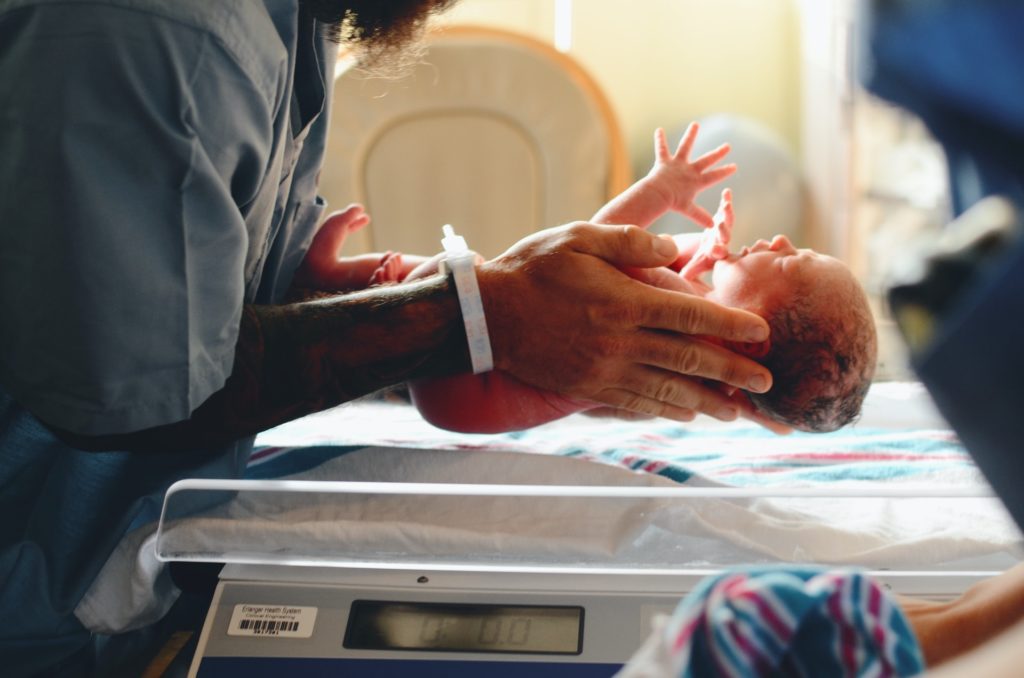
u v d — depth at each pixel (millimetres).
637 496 935
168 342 872
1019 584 578
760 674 420
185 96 836
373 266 1411
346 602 865
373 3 1029
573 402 1108
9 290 843
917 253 478
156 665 929
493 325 1007
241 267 917
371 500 994
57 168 813
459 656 819
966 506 992
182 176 843
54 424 889
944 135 456
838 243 1982
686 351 1000
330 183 1973
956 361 447
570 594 864
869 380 1188
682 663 420
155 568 961
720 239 1220
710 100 2418
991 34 408
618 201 1295
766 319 1152
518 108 1957
